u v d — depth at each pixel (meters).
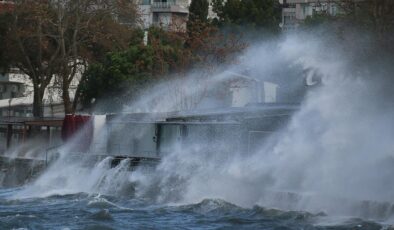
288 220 127.19
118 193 159.38
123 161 161.12
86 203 148.12
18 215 132.00
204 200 142.75
